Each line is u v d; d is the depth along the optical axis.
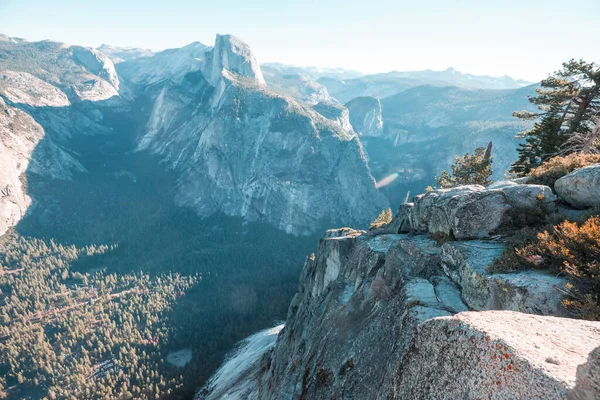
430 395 5.98
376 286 16.12
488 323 5.81
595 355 3.97
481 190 15.45
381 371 10.73
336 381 13.64
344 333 16.03
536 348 4.93
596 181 12.80
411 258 15.95
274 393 24.33
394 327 11.59
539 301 8.71
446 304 11.12
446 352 5.99
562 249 9.38
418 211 20.17
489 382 4.88
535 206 13.69
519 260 10.79
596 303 7.55
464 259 12.28
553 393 4.02
